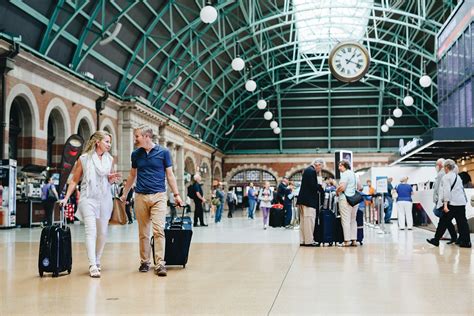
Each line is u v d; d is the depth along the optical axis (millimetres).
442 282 5496
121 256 8094
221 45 27891
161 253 6203
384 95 40375
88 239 6125
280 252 8773
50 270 5969
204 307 4281
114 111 22484
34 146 16250
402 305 4328
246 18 25922
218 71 32875
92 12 18156
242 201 43812
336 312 4074
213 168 41062
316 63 39062
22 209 16172
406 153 20250
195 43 27219
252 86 26609
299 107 41844
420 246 9828
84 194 6285
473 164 19609
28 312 4113
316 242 10273
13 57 14641
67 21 16766
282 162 44125
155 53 23500
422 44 29406
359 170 42625
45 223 15430
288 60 37750
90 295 4836
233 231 15031
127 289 5152
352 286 5273
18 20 15250
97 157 6441
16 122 16203
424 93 35312
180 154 31906
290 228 16609
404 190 15398
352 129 42688
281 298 4656
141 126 6516
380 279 5719
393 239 11594
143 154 6504
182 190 31641
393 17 29703
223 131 42188
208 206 36531
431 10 26891
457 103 20281
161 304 4410
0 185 15055
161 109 28203
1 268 6719
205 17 18203
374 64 37688
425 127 41406
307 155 43719
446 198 9523
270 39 32156
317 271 6379
